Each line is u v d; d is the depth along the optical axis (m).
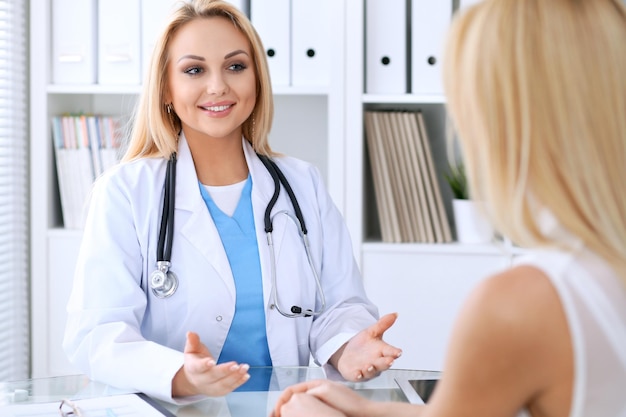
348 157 2.54
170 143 1.69
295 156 2.87
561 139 0.77
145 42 2.59
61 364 2.69
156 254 1.60
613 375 0.75
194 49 1.61
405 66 2.54
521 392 0.77
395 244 2.55
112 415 1.24
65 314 2.67
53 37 2.65
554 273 0.77
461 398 0.79
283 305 1.64
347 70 2.52
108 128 2.69
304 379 1.46
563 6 0.78
